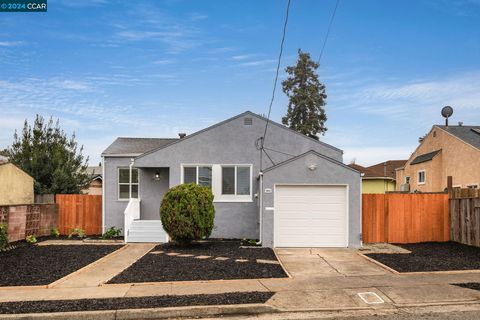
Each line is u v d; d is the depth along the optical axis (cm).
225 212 1816
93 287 962
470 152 2536
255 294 884
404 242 1681
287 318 770
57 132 2427
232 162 1838
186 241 1583
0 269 1168
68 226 1991
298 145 1859
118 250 1502
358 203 1569
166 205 1555
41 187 2270
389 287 936
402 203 1700
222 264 1217
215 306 802
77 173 2427
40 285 983
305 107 4000
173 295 881
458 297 870
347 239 1555
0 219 1597
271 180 1574
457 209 1634
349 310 809
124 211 1877
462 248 1496
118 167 1986
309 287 943
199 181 1834
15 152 2333
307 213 1573
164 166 1833
